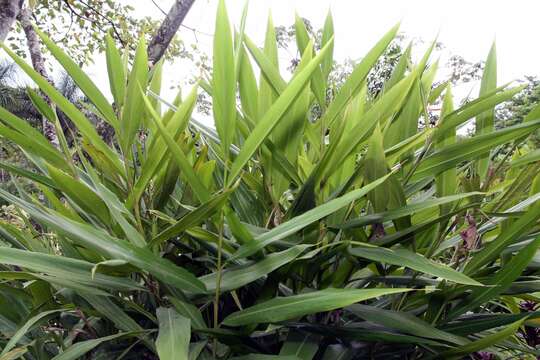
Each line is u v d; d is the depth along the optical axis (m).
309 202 0.96
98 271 0.88
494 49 1.24
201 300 1.01
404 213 0.91
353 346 0.97
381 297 1.20
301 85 0.76
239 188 1.21
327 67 1.19
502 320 0.98
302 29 1.29
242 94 1.12
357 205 1.13
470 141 0.98
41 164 1.14
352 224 0.96
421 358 1.04
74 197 0.94
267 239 0.83
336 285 1.05
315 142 1.15
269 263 0.89
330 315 1.03
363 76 1.04
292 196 1.33
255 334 0.98
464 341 0.88
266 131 0.80
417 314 1.06
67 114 0.93
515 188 1.04
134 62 0.93
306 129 1.14
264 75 1.09
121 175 1.05
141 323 1.12
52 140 2.71
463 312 0.99
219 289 0.87
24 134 0.97
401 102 1.03
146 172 0.96
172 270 0.84
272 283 0.95
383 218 0.92
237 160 0.83
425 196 1.20
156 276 0.82
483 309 1.34
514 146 1.05
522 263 0.89
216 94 0.81
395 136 1.17
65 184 0.90
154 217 1.02
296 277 1.02
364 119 0.95
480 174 1.16
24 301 1.20
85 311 1.04
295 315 0.77
